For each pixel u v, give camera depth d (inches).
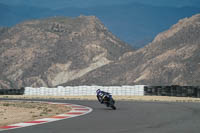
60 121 1563.7
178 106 2549.2
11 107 2640.3
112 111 2171.5
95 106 2746.1
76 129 1243.2
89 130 1208.2
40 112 2176.4
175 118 1626.5
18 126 1373.0
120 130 1193.4
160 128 1239.5
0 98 4753.9
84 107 2630.4
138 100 3806.6
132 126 1314.0
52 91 5634.8
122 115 1849.2
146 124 1380.4
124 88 5054.1
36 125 1402.6
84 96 5177.2
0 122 1561.3
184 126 1291.8
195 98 3941.9
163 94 4505.4
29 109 2443.4
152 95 4667.8
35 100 3993.6
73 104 3063.5
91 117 1755.7
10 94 6107.3
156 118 1641.2
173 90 4343.0
